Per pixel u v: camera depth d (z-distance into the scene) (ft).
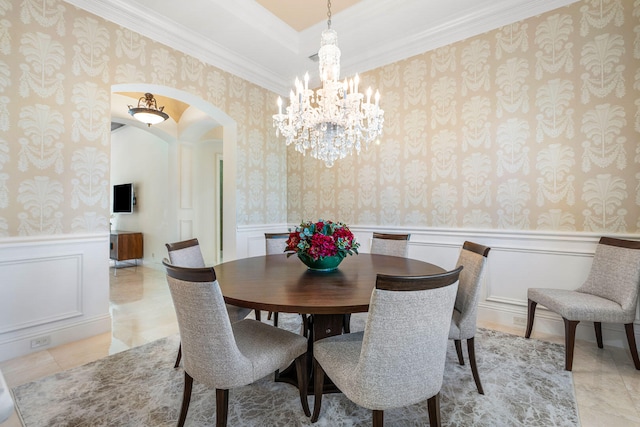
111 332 8.70
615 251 7.29
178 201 18.22
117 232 19.86
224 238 13.41
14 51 7.22
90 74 8.41
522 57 8.95
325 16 10.29
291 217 14.92
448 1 8.97
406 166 11.23
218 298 4.09
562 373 6.52
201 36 10.61
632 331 6.73
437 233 10.50
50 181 7.75
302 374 5.22
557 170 8.48
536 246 8.79
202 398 5.68
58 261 7.89
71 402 5.53
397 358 3.79
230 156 12.98
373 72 11.97
